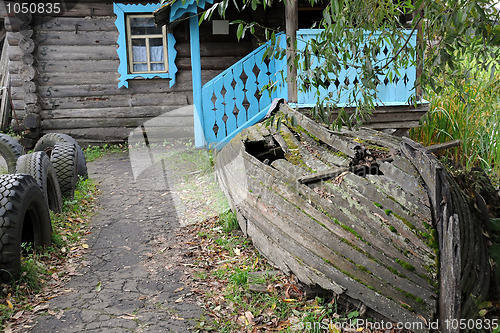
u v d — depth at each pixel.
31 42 10.45
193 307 4.02
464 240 3.74
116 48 10.75
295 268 4.06
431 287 3.25
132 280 4.51
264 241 4.60
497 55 3.61
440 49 3.33
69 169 6.70
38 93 10.77
